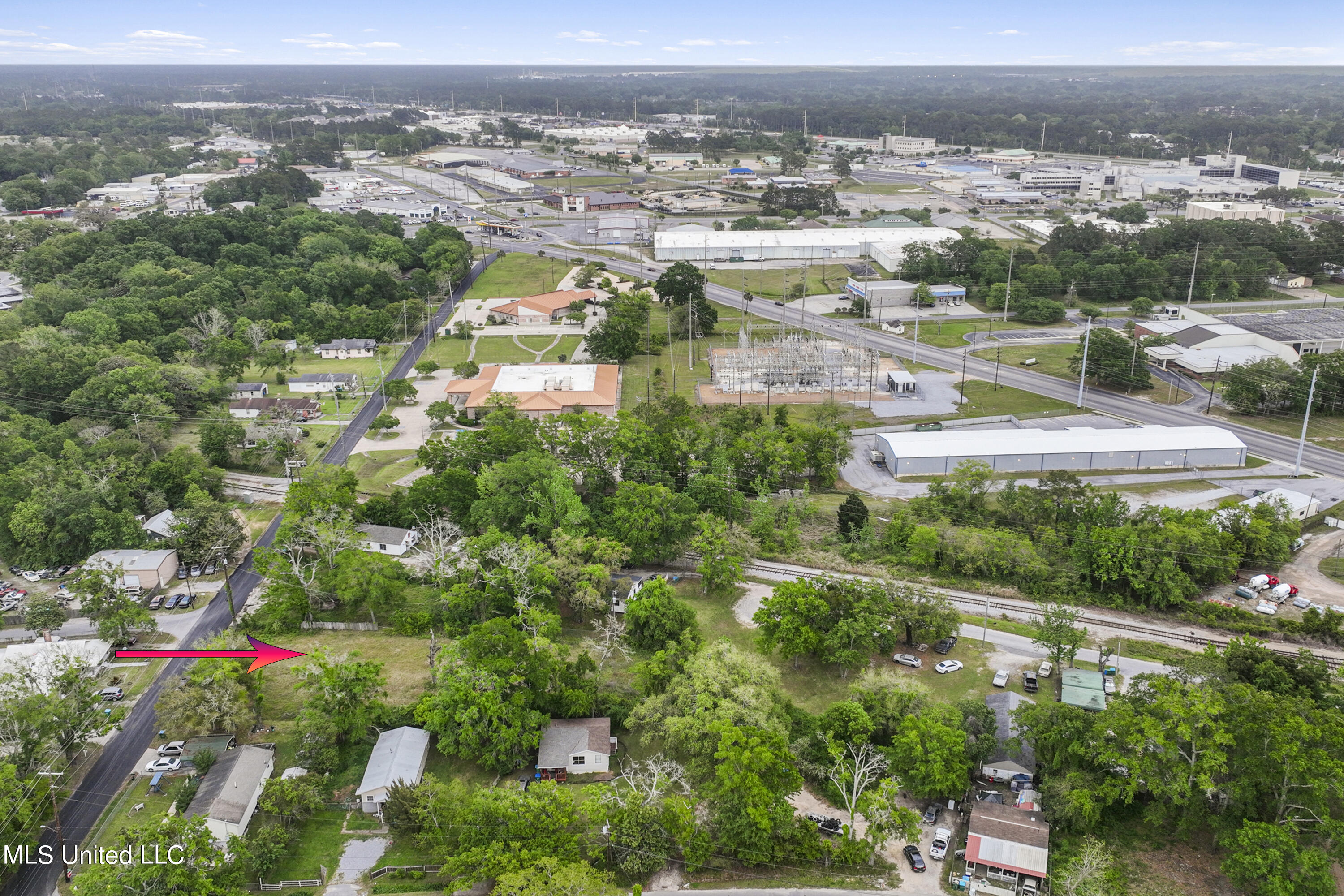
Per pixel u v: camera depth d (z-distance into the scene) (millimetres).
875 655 118938
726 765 87688
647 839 86062
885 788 86812
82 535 144875
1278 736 82188
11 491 150625
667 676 106375
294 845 89312
